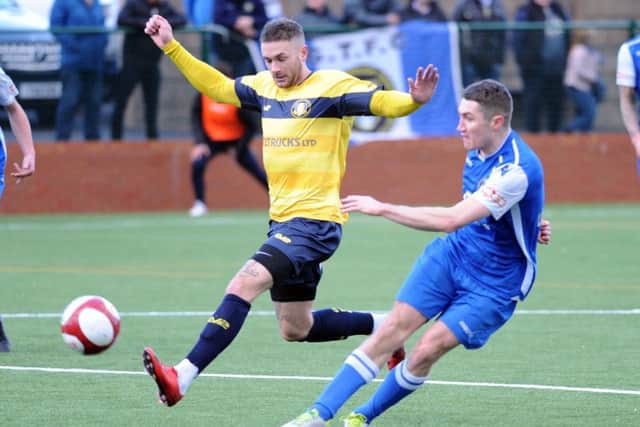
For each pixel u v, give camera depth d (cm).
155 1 4766
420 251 3772
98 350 1650
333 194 1778
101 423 1650
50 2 5241
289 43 1766
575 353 2181
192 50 4809
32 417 1681
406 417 1703
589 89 5172
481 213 1516
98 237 4084
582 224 4459
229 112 4594
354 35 4912
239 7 4819
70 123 4794
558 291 2959
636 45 2591
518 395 1841
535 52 5100
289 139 1772
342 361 2111
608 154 5228
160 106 4878
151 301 2792
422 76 1653
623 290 2972
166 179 4925
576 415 1711
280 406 1762
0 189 2067
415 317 1577
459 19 5141
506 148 1577
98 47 4750
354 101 1748
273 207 1792
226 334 1627
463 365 2072
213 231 4259
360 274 3247
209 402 1788
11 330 2398
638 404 1781
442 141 5047
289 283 1759
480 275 1568
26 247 3819
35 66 4706
